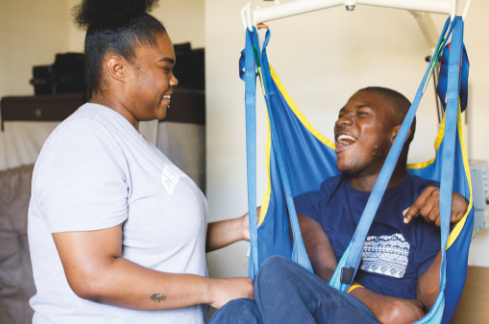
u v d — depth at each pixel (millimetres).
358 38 1907
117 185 720
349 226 1081
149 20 800
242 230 1069
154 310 778
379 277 992
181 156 2199
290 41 2008
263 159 2090
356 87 1931
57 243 685
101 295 690
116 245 714
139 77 801
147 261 784
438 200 862
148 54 797
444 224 768
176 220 795
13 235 1981
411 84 1843
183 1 2594
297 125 1203
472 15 1738
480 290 1525
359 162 1090
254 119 846
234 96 2111
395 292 965
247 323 711
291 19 1997
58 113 2342
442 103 1000
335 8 1924
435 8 804
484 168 1479
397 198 1057
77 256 674
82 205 677
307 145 1243
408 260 986
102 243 690
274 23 2023
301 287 720
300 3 842
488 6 1711
